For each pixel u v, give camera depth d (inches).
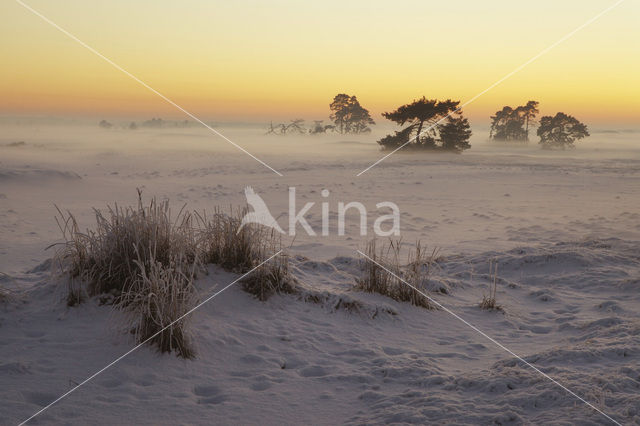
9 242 415.8
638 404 131.5
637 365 160.1
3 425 125.4
